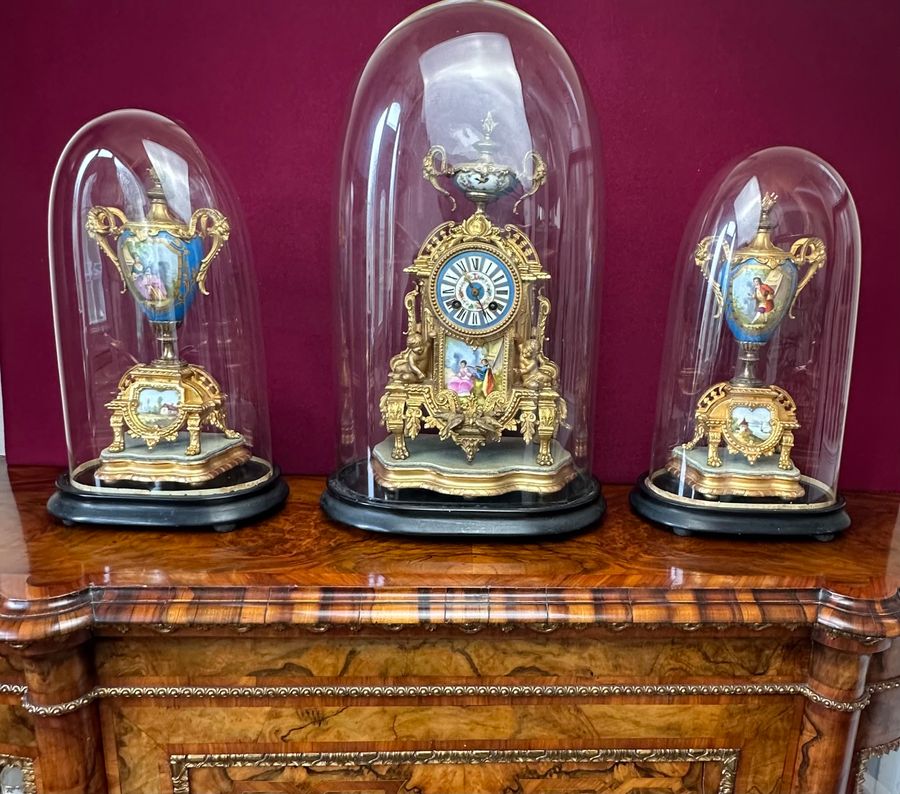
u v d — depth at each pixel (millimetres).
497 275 816
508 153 883
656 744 790
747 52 997
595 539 838
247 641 735
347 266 937
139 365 877
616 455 1113
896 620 716
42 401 1098
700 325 940
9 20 974
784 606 732
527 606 713
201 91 1008
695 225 953
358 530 849
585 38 994
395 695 756
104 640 730
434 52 885
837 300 938
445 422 835
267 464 970
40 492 970
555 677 760
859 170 1026
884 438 1094
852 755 810
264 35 994
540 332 848
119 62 996
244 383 995
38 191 1026
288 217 1047
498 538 816
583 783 802
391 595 716
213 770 779
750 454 862
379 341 935
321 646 739
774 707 786
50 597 694
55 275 939
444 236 813
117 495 827
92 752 746
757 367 944
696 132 1021
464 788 799
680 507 851
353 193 911
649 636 742
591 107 930
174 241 836
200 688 745
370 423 959
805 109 1012
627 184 1035
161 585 719
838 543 851
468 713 771
